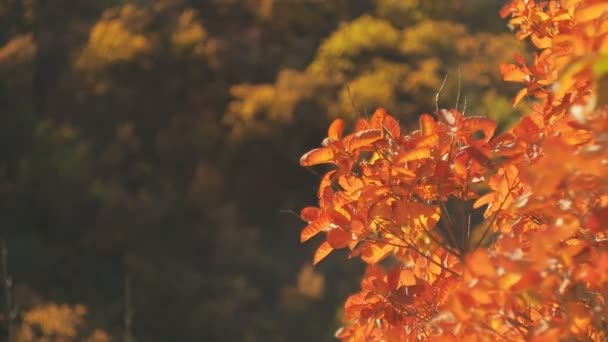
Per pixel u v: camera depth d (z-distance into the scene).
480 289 2.50
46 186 38.06
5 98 41.19
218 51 43.81
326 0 44.84
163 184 40.56
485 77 37.78
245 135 41.09
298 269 38.59
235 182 40.94
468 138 3.24
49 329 28.56
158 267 36.88
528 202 2.52
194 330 34.75
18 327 28.64
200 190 40.16
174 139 41.88
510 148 3.15
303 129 41.12
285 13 44.44
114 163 41.19
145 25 44.12
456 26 41.16
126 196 38.84
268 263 38.50
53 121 41.91
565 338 2.57
